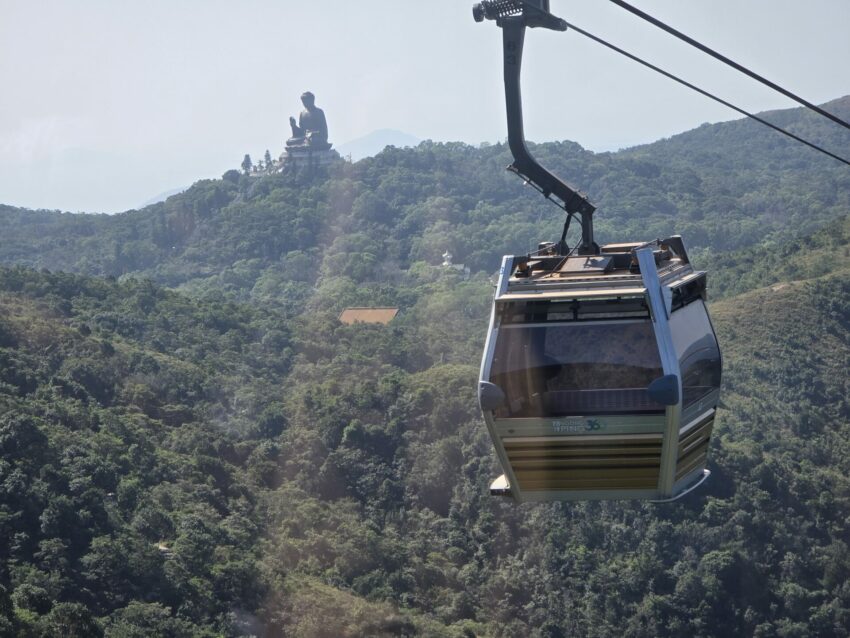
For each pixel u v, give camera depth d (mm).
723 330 118438
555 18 12188
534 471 11430
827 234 144125
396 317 163625
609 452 11094
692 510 79750
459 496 83000
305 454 86000
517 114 12523
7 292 115062
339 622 60781
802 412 100250
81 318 113438
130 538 59625
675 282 11539
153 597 56062
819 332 116875
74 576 55094
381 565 70812
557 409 11008
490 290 177250
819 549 78812
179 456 78250
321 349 122750
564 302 11133
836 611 73875
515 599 73062
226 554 63156
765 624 72500
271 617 59344
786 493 83250
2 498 58438
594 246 12703
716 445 86688
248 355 116562
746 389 105562
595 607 73375
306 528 73312
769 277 137375
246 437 88562
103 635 50531
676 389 10602
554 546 76688
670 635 71875
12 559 55062
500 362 11148
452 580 72688
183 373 96688
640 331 10977
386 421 91625
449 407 91000
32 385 80875
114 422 77625
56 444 67375
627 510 79375
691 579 73938
